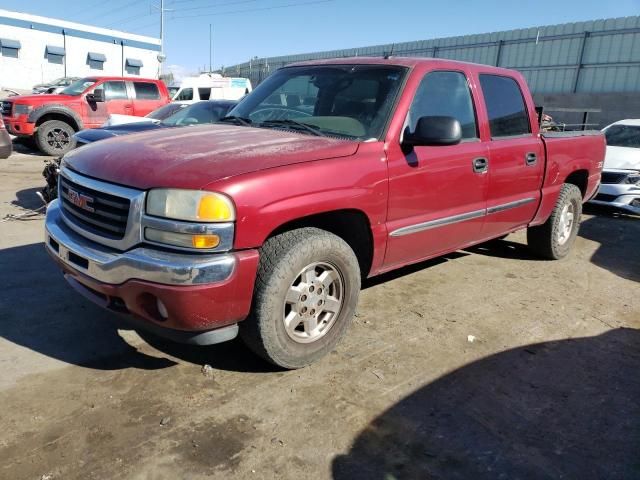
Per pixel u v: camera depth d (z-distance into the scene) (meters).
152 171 2.71
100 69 37.25
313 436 2.60
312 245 2.94
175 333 2.73
